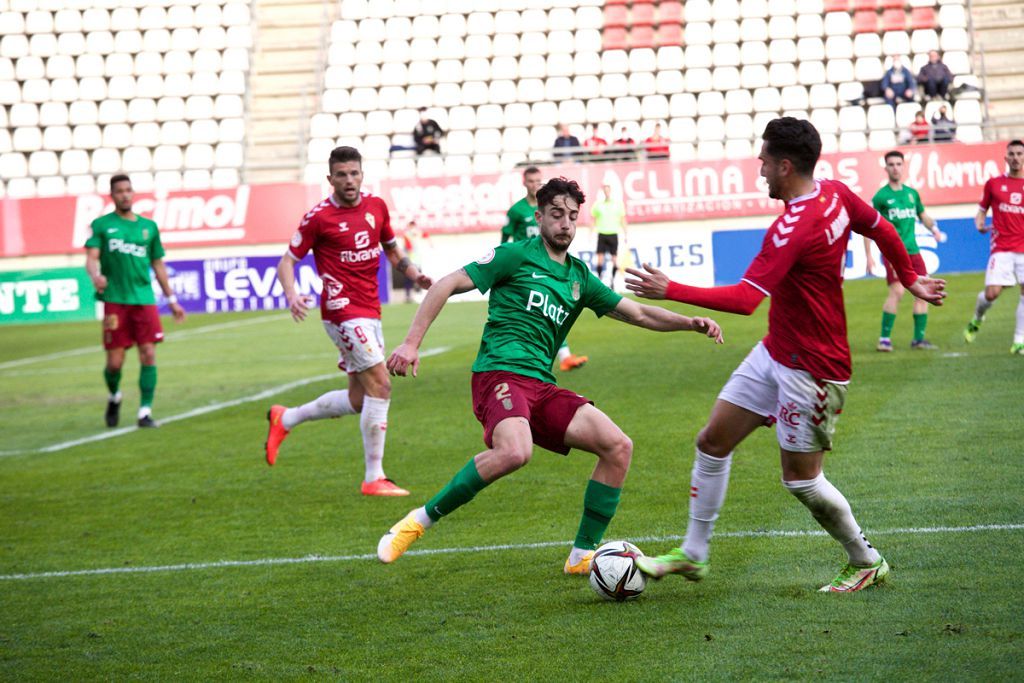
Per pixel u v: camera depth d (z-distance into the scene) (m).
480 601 12.48
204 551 15.64
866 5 64.50
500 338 12.95
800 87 62.06
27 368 40.56
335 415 19.98
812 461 11.53
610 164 56.16
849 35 63.59
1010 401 21.86
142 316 26.91
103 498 19.58
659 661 10.15
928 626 10.47
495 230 56.94
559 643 10.87
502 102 64.88
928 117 58.69
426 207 57.38
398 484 19.25
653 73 64.38
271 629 12.05
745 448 19.44
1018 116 59.12
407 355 12.24
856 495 15.70
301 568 14.43
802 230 10.92
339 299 18.94
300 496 18.80
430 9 68.62
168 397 31.66
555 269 12.93
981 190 53.44
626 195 55.97
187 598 13.43
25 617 13.02
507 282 12.98
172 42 68.94
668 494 16.81
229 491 19.50
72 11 69.81
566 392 13.02
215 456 22.80
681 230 55.75
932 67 57.88
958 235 52.78
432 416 25.55
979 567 12.15
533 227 29.77
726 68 63.53
